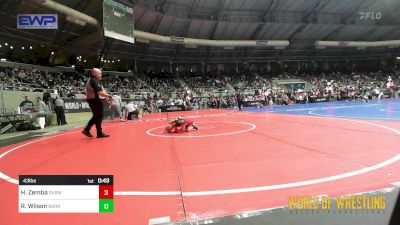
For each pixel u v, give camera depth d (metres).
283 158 4.15
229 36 44.81
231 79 47.28
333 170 3.37
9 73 22.03
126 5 29.56
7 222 2.30
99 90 7.53
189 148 5.42
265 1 40.50
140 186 3.11
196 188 2.96
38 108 13.96
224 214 2.28
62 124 15.27
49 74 27.52
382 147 4.67
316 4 42.84
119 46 37.84
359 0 43.03
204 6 38.53
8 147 6.90
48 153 5.59
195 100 31.62
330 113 14.41
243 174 3.40
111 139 7.38
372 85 45.69
